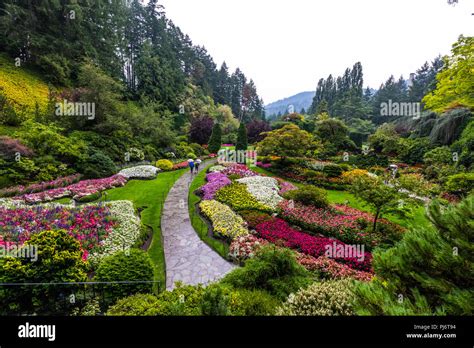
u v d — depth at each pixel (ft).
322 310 10.51
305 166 64.49
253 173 57.93
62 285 13.87
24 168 38.01
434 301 7.07
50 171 41.50
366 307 7.17
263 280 15.53
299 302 11.61
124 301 13.12
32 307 13.34
